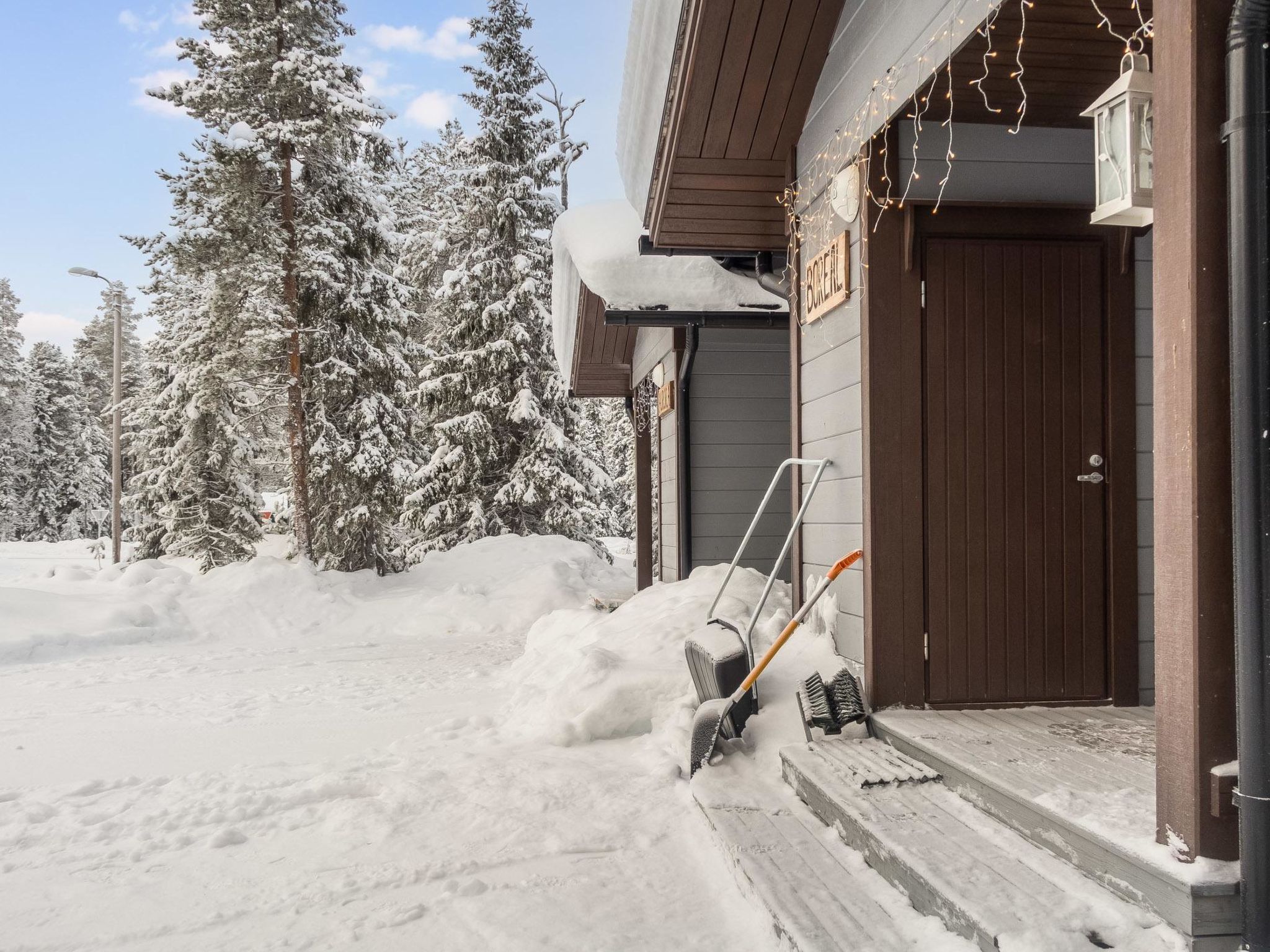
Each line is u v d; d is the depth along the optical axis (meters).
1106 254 4.11
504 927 2.67
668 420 9.23
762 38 4.56
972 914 2.13
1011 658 3.99
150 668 8.20
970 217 4.04
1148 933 2.02
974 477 4.00
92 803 3.99
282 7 13.04
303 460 13.06
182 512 16.88
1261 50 1.87
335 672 7.81
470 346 17.39
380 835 3.46
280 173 13.01
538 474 16.45
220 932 2.69
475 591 12.07
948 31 3.25
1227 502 1.97
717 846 3.27
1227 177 1.95
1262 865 1.86
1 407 34.22
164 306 17.92
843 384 4.43
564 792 3.91
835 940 2.28
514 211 17.27
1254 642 1.86
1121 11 3.04
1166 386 2.05
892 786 3.21
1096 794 2.61
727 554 8.56
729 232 5.83
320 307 13.15
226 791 4.09
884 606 3.96
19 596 9.87
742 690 4.07
